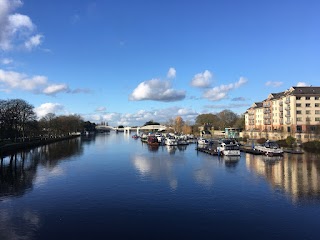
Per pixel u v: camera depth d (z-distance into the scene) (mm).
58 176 62844
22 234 31922
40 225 34406
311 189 49469
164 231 32750
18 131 139875
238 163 81062
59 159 93250
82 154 109625
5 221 35656
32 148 133250
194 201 43312
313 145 105312
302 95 153125
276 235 31656
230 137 189625
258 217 36750
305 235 31641
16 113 128625
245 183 54531
